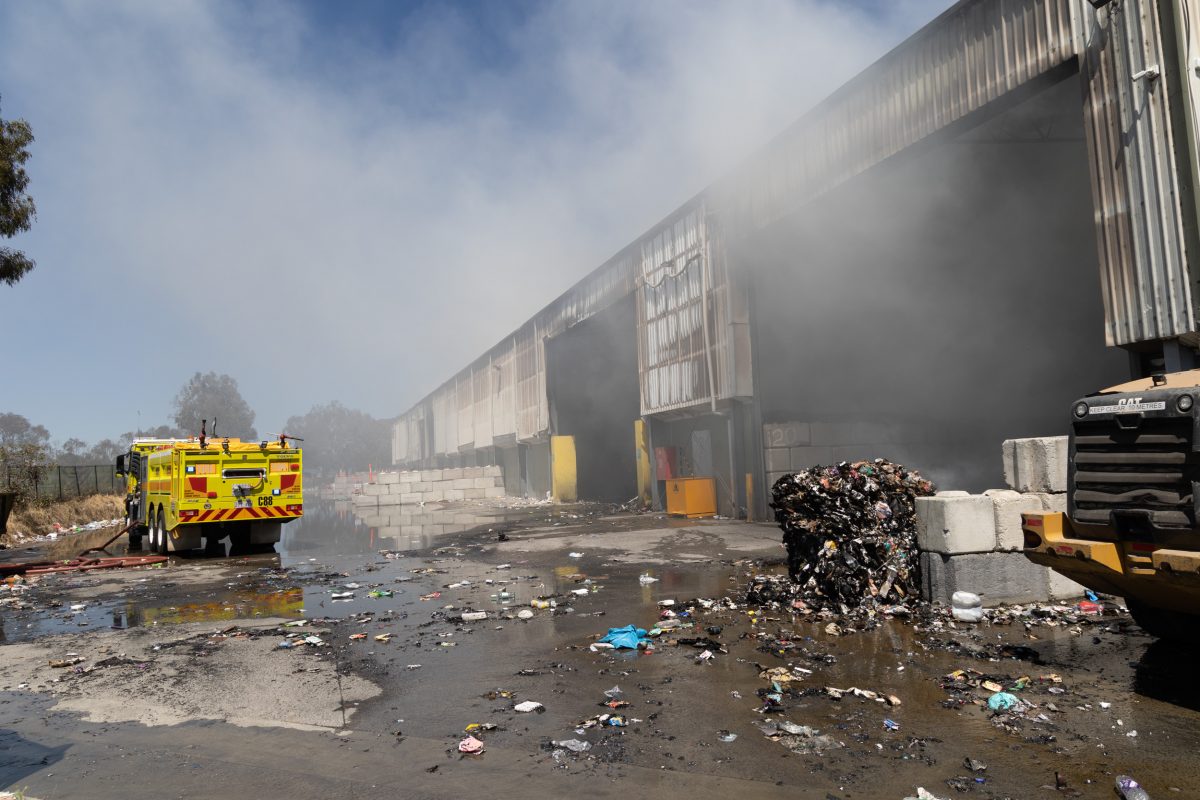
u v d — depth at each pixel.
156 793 4.12
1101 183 9.36
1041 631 6.91
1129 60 8.99
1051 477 7.88
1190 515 4.89
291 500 17.34
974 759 4.18
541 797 3.91
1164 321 8.55
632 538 16.45
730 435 20.05
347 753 4.65
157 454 18.44
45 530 27.16
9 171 21.08
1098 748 4.26
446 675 6.33
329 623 8.72
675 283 22.55
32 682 6.59
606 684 5.88
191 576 13.51
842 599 8.20
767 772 4.11
